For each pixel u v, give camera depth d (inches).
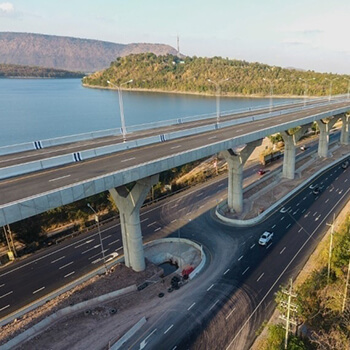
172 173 2819.9
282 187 2395.4
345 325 1043.3
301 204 2101.4
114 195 1384.1
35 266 1574.8
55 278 1462.8
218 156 3289.9
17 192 969.5
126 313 1203.9
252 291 1301.7
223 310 1203.9
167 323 1151.0
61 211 2073.1
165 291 1322.6
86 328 1133.7
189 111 6456.7
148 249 1665.8
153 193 2305.6
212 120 2402.8
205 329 1119.0
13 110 7475.4
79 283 1400.1
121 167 1192.2
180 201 2247.8
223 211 2031.3
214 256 1562.5
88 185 1000.9
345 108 2982.3
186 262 1533.0
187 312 1200.8
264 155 3080.7
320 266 1385.3
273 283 1343.5
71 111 7121.1
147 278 1412.4
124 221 1429.6
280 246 1621.6
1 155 1440.7
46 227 1988.2
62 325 1148.5
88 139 1765.5
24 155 1437.0
